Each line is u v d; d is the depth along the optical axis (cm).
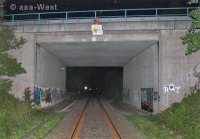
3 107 1321
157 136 1056
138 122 1437
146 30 1822
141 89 2422
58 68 3083
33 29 1900
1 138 938
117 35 1872
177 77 1738
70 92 4197
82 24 1869
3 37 1778
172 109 1565
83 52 2512
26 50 1923
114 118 1639
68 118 1605
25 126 1170
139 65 2542
